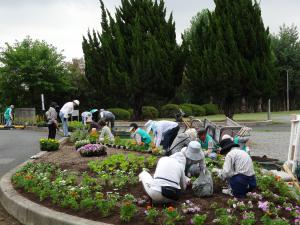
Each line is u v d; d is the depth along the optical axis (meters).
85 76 39.97
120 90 34.81
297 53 61.06
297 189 9.09
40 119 33.34
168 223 6.78
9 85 38.00
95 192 9.05
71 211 7.83
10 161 14.98
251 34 31.77
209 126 15.53
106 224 6.94
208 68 31.41
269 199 8.22
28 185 9.49
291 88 61.94
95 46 36.31
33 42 38.97
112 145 16.94
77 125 23.80
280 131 26.31
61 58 39.19
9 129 32.62
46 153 15.64
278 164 12.79
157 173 7.93
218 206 7.71
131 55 35.00
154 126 14.79
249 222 6.59
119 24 36.31
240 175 8.38
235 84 31.28
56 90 39.03
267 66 32.06
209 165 11.42
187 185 8.98
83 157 14.19
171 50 35.62
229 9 32.28
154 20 35.75
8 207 9.05
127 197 8.29
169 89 35.16
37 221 7.83
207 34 32.72
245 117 38.88
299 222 6.86
